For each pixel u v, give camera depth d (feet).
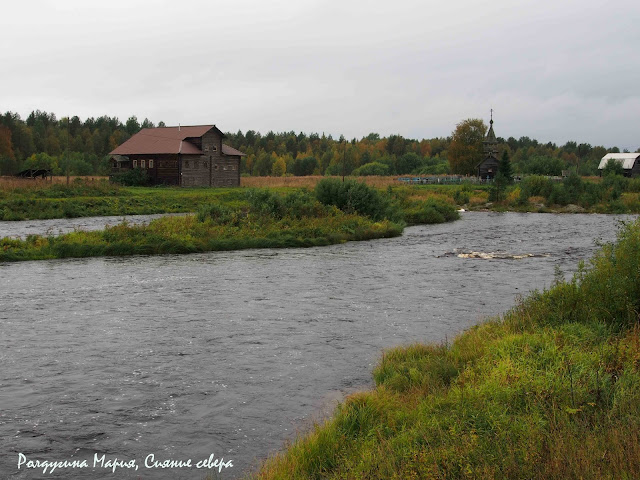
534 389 26.32
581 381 26.81
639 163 378.32
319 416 29.63
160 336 44.06
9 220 144.46
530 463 19.20
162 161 252.21
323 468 23.15
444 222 162.91
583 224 154.40
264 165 597.52
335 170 545.44
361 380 34.86
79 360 38.27
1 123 492.54
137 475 24.04
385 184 299.17
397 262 84.12
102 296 58.59
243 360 38.50
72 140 571.69
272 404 31.19
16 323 47.52
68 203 161.79
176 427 28.45
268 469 23.34
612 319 39.01
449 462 20.62
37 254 85.46
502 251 97.40
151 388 33.40
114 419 29.30
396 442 23.53
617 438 20.13
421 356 36.58
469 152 393.91
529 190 234.79
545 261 85.35
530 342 34.73
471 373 30.48
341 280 68.85
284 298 58.23
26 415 29.68
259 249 99.55
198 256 90.12
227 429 28.25
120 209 166.61
